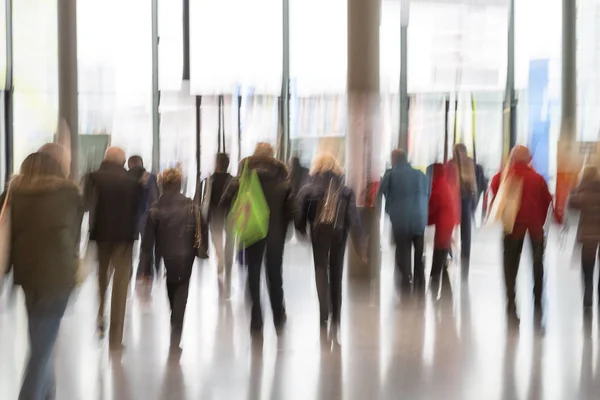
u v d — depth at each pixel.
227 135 14.74
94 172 6.23
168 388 5.18
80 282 4.65
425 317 7.65
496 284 9.66
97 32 14.54
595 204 6.98
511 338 6.72
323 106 14.61
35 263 4.38
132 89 14.71
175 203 6.13
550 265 11.49
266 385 5.25
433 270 8.59
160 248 6.12
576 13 15.10
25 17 14.77
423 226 8.38
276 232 6.36
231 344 6.53
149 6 14.66
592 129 15.12
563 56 15.02
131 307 8.27
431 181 8.51
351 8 10.41
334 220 6.36
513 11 15.06
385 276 10.66
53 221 4.42
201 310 8.13
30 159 4.53
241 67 14.71
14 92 14.81
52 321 4.42
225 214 6.41
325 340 6.48
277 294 6.46
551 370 5.66
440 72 15.05
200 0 14.61
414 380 5.36
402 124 14.96
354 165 10.28
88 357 6.09
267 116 14.73
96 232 6.22
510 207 6.86
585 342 6.58
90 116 14.61
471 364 5.82
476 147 15.09
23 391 4.32
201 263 12.04
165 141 14.77
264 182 6.31
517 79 15.17
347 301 8.59
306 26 14.57
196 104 14.77
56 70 14.73
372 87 10.40
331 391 5.09
